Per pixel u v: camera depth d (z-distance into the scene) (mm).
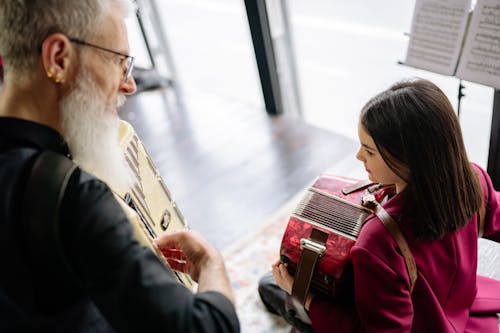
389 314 1117
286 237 1336
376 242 1111
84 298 742
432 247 1150
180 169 3059
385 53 2828
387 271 1098
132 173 1154
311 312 1350
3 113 727
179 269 953
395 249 1109
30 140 710
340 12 2902
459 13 1680
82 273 667
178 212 1485
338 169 2840
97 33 729
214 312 681
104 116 799
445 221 1068
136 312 644
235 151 3145
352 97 3131
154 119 3623
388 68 2830
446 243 1169
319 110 3420
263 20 2945
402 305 1119
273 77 3230
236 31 3609
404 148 1015
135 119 3656
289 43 3178
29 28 681
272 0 2943
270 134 3252
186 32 3918
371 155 1101
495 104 1951
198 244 848
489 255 1800
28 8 674
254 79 3715
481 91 2461
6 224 640
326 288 1318
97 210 664
